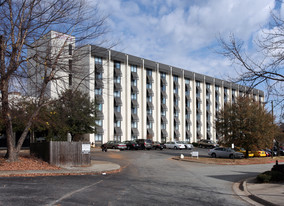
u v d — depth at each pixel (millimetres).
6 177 12484
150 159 26938
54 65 14875
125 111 51062
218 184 13078
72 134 33906
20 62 13742
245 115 29078
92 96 42875
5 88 14797
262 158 31672
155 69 58031
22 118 17109
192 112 65250
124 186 11109
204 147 55844
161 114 57969
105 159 24844
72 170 15609
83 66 16094
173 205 8039
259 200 9469
